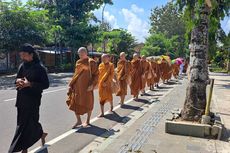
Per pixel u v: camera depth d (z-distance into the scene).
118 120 9.41
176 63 27.81
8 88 18.41
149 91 17.25
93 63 8.40
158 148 6.57
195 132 7.49
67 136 7.55
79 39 43.75
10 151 5.65
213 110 11.01
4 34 28.34
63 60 47.34
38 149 6.47
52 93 15.94
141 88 13.99
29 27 29.39
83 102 8.34
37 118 5.89
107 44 59.03
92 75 8.41
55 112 10.61
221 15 10.73
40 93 5.88
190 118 7.99
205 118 7.67
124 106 11.98
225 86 21.73
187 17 8.82
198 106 8.01
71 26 43.81
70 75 33.22
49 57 45.00
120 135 7.55
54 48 45.94
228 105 12.51
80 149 6.60
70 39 43.47
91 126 8.56
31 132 5.74
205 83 8.11
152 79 17.72
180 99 13.98
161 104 12.46
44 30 31.47
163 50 69.81
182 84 22.09
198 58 8.12
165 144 6.86
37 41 30.11
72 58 46.38
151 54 66.19
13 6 29.22
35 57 5.88
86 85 8.33
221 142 7.13
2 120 9.14
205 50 8.15
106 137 7.48
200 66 8.10
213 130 7.38
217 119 8.31
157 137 7.39
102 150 6.39
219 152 6.43
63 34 43.38
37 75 5.78
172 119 8.13
